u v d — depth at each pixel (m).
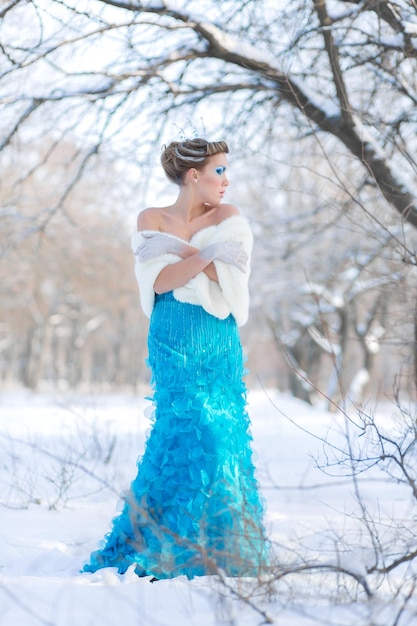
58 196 12.14
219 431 3.60
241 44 6.54
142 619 2.73
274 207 16.53
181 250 3.72
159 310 3.76
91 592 3.11
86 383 56.41
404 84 6.46
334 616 2.78
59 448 8.18
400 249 6.12
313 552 3.83
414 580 3.01
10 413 14.77
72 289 37.69
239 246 3.70
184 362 3.67
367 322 20.67
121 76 6.61
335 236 14.47
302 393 24.30
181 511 3.49
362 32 6.13
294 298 19.70
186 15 6.28
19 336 46.94
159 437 3.66
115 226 14.44
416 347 6.58
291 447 9.34
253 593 2.99
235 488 3.55
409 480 3.37
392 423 7.64
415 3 5.62
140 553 3.49
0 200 10.27
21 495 5.68
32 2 5.76
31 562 3.74
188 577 3.40
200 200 3.85
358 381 20.66
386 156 6.37
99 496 5.84
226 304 3.72
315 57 6.95
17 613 2.80
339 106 6.10
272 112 7.73
